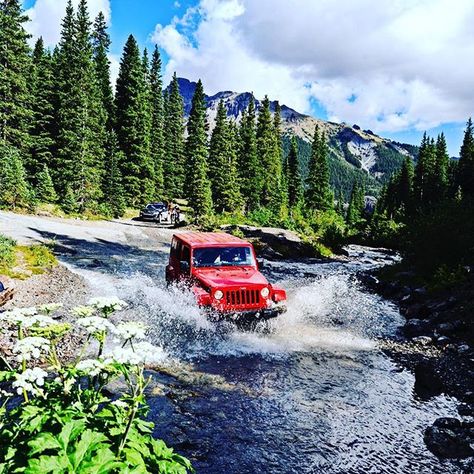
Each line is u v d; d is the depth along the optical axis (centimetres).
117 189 4784
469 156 8506
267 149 8012
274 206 7244
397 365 851
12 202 3469
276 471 488
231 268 1098
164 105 7894
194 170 5359
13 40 3988
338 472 490
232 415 613
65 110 4341
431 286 1450
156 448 302
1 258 1466
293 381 750
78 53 4750
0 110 4050
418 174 9550
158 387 683
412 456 526
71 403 327
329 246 3572
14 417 306
